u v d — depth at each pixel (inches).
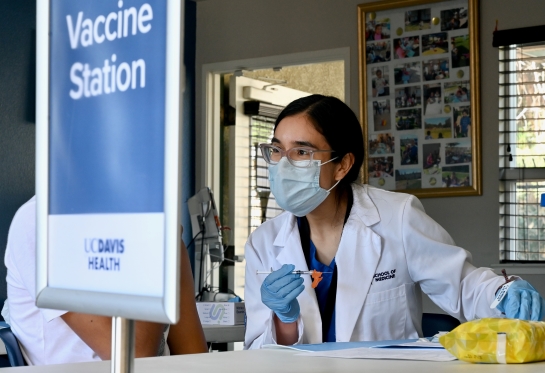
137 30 22.4
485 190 169.5
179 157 20.8
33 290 55.3
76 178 24.3
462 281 79.2
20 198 162.6
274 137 84.0
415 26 177.8
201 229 155.3
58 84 25.1
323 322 80.5
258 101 211.8
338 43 187.5
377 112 181.0
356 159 85.1
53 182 25.3
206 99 204.1
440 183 173.3
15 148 162.1
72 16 24.7
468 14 171.8
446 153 173.0
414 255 81.4
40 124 25.6
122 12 22.9
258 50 197.9
